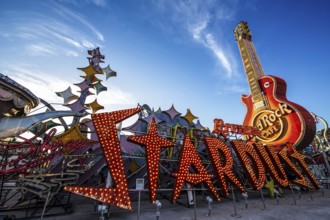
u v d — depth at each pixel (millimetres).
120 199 8938
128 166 14836
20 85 12062
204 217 10648
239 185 13445
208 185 12281
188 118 23172
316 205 14102
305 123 25891
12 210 11039
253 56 39812
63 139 14508
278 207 13414
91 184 16016
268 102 31656
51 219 9672
